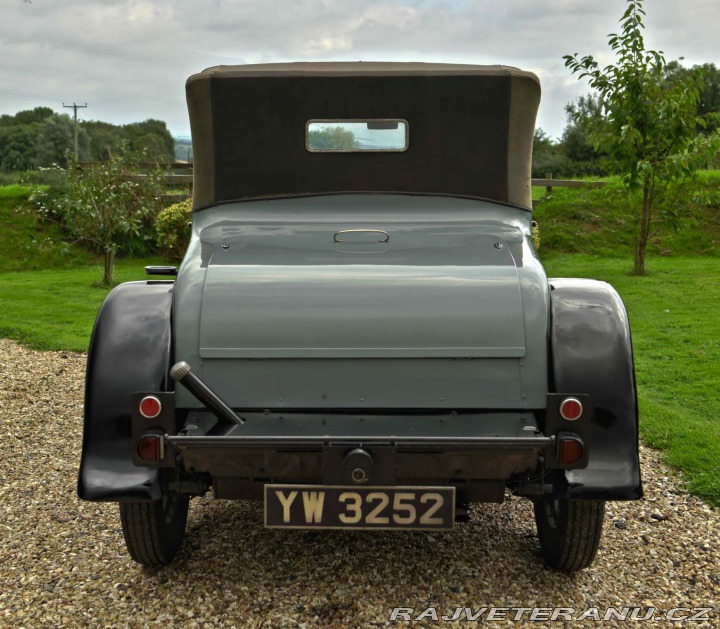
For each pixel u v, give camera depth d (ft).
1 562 11.62
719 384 21.86
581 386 9.34
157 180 46.01
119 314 9.96
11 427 18.63
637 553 11.98
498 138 12.26
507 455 8.86
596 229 51.85
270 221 11.94
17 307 35.47
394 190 12.37
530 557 11.69
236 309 9.57
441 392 9.50
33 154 247.09
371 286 9.65
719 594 10.77
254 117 12.22
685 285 38.11
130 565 11.46
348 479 8.63
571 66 39.32
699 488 14.43
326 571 11.20
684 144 38.65
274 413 9.55
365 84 12.14
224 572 11.18
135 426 8.96
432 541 12.21
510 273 9.86
